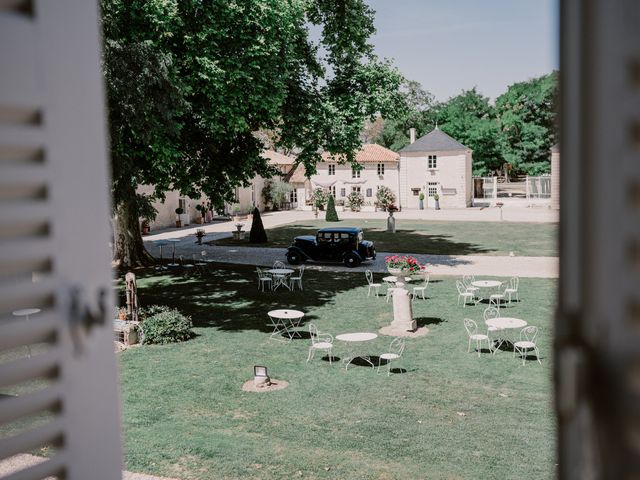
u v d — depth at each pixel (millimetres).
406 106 29984
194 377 14305
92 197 1105
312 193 67000
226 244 39562
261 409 12250
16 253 992
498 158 72562
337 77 29047
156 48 18891
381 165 65812
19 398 1026
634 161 705
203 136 23500
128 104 16828
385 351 16172
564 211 778
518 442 10469
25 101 997
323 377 14188
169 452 10250
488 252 33625
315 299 22922
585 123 741
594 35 726
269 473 9492
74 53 1082
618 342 702
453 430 11070
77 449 1096
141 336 17312
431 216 56844
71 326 1047
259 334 18203
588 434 701
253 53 19812
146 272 29594
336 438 10820
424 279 26328
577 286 757
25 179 1003
